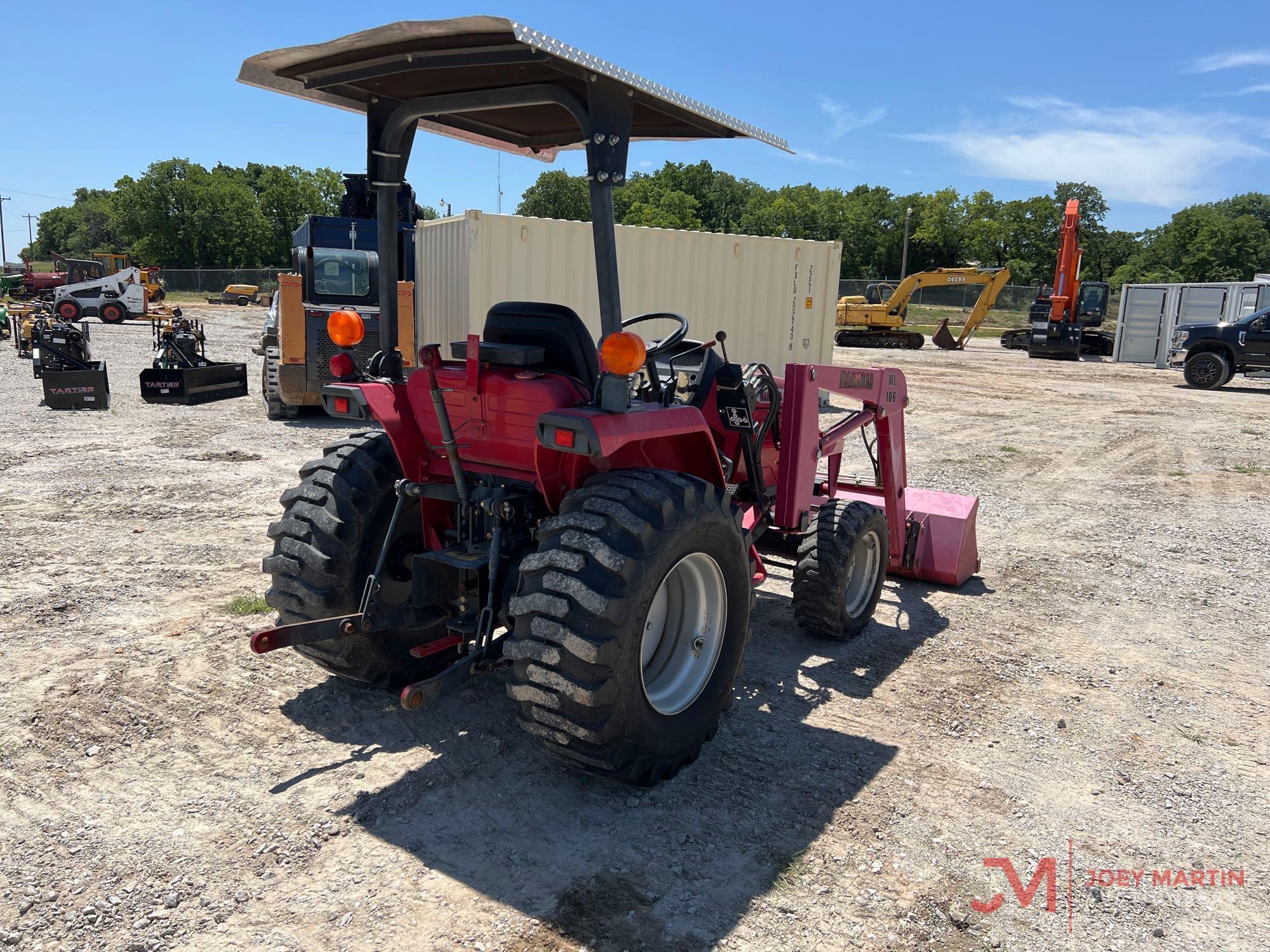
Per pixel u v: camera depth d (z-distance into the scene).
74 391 11.86
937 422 14.06
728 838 2.95
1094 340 29.52
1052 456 11.12
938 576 5.82
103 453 9.11
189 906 2.50
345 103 3.48
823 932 2.50
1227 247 77.75
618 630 2.73
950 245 76.50
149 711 3.67
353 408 3.48
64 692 3.81
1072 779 3.45
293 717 3.68
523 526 3.42
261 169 100.81
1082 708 4.10
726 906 2.60
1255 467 10.58
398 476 3.60
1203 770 3.55
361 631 3.33
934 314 49.78
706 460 3.52
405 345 11.52
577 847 2.87
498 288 10.36
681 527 2.92
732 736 3.71
